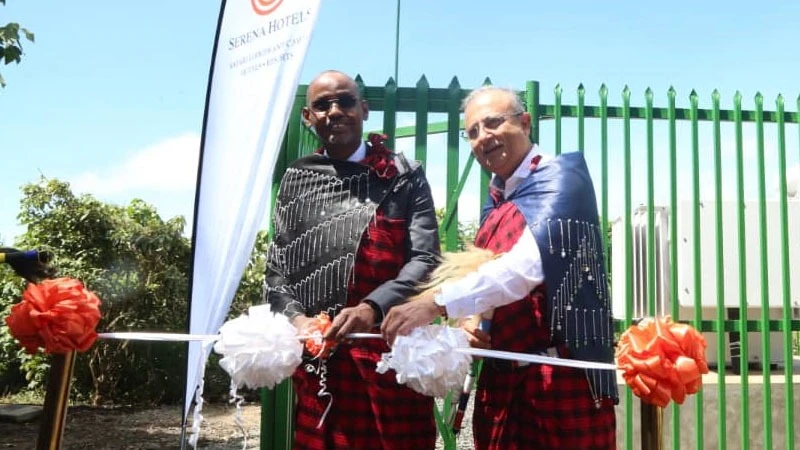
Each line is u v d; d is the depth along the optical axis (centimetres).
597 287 215
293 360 204
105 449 585
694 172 389
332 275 234
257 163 305
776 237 428
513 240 221
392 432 227
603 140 379
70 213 799
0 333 753
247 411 756
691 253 418
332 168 247
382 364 199
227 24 325
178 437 632
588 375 209
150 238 803
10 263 200
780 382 409
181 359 812
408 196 239
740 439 402
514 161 234
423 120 368
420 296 206
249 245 305
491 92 238
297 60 302
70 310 180
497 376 226
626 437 384
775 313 436
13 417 677
